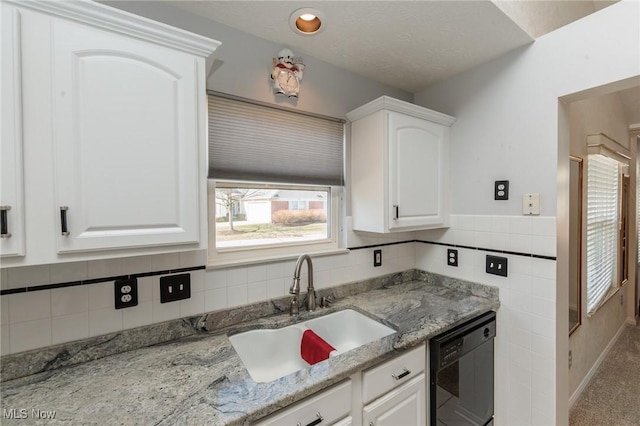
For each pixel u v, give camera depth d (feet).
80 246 2.83
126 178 3.04
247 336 4.59
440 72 6.29
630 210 11.34
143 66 3.12
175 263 4.30
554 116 4.95
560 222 5.08
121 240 3.02
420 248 7.31
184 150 3.37
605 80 4.37
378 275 6.66
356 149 5.99
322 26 4.69
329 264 5.92
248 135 4.94
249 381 3.23
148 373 3.38
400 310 5.29
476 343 5.22
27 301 3.36
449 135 6.59
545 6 5.61
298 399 3.08
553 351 5.06
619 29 4.24
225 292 4.73
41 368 3.40
